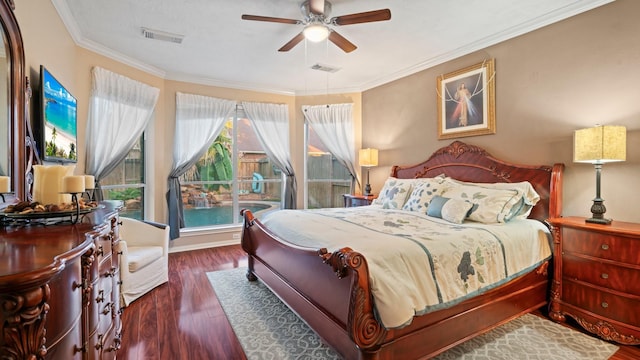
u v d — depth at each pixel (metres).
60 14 2.62
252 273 3.35
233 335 2.29
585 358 2.01
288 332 2.33
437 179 3.48
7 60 1.69
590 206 2.68
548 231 2.72
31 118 2.06
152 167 4.30
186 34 3.19
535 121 3.02
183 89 4.55
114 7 2.66
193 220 4.79
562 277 2.50
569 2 2.66
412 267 1.83
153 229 3.30
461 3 2.66
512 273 2.29
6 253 1.00
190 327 2.39
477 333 2.09
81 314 1.21
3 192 1.48
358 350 1.64
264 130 5.07
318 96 5.38
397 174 4.46
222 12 2.76
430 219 2.87
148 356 2.02
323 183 5.52
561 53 2.82
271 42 3.40
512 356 2.03
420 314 1.74
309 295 2.17
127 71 3.84
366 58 3.94
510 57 3.21
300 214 3.14
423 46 3.56
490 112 3.37
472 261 2.09
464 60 3.65
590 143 2.36
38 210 1.50
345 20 2.45
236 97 4.95
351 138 5.22
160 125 4.37
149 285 3.05
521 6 2.71
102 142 3.44
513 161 3.20
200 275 3.55
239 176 5.12
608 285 2.22
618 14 2.48
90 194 3.26
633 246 2.11
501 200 2.77
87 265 1.25
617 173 2.52
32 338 0.84
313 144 5.51
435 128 4.02
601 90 2.58
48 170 1.70
